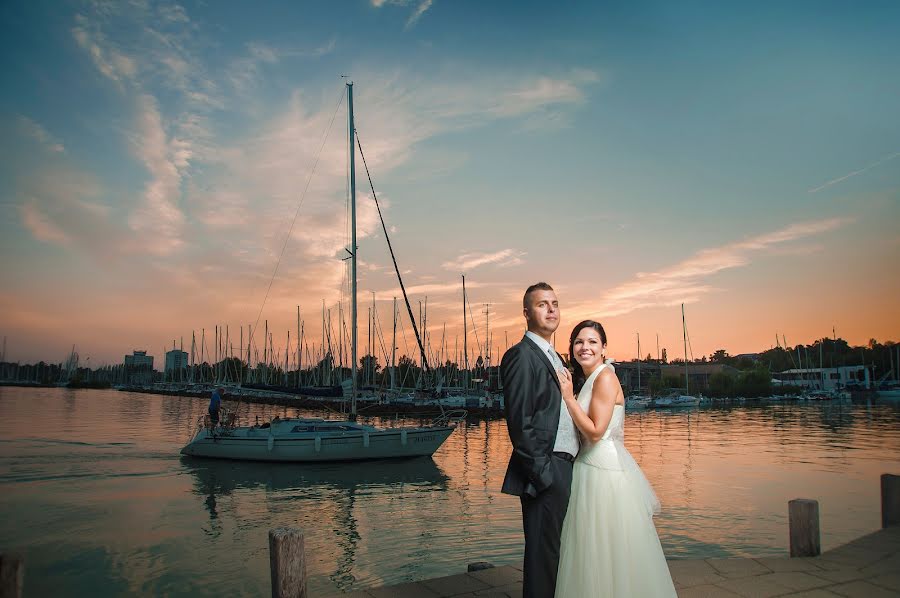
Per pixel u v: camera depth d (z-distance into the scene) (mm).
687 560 6324
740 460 26812
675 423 54469
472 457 27344
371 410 56219
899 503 7629
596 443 4117
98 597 9383
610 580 3912
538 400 3758
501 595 5273
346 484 20000
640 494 4121
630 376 121125
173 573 10562
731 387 107000
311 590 9516
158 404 79250
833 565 6137
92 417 51438
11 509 15867
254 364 103625
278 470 22625
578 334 4352
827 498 17422
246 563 11133
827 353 143500
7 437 33375
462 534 13008
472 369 82625
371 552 11633
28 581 10125
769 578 5734
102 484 19688
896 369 126250
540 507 3771
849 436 39062
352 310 27922
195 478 20906
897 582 5605
